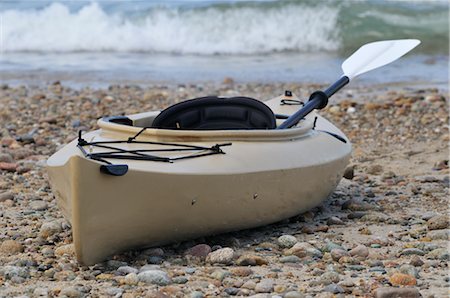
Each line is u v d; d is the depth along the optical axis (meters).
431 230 5.61
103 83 14.18
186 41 18.27
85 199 4.37
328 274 4.51
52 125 10.14
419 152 8.66
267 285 4.36
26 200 6.57
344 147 6.14
